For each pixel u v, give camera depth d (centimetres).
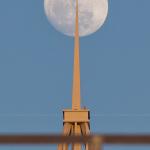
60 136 3112
